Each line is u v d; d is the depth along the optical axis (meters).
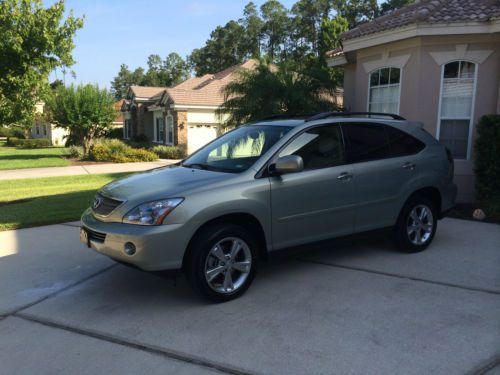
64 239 6.67
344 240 5.10
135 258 3.89
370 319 3.86
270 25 78.44
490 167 8.09
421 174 5.61
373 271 5.06
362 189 5.09
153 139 32.81
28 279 5.02
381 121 5.52
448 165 6.00
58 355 3.38
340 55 12.05
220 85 26.75
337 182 4.88
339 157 5.00
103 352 3.41
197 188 4.14
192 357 3.31
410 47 9.29
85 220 4.53
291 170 4.37
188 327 3.78
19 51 13.48
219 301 4.23
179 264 3.99
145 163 20.97
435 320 3.83
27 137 47.31
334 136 5.06
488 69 8.77
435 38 8.92
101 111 23.17
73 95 22.97
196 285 4.09
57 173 16.16
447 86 9.14
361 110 10.85
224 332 3.68
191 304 4.26
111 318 3.99
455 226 7.14
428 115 9.24
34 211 8.60
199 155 5.46
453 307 4.08
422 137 5.84
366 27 10.35
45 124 41.22
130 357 3.33
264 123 5.42
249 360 3.25
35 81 14.51
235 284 4.35
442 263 5.31
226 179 4.31
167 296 4.47
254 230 4.54
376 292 4.46
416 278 4.83
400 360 3.21
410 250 5.69
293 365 3.18
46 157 24.42
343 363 3.18
